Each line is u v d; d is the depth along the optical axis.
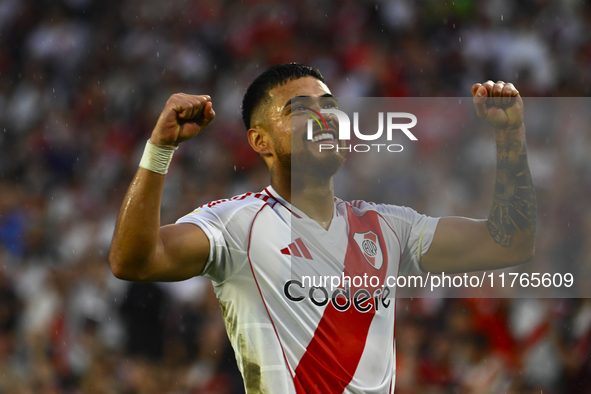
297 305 5.06
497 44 21.52
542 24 21.95
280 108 5.35
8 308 16.28
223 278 5.16
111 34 24.66
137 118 22.91
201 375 14.21
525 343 11.45
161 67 23.44
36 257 18.61
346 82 21.41
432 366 11.26
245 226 5.15
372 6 22.94
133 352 14.52
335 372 4.98
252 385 5.02
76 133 22.98
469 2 22.36
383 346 5.20
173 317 14.65
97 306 15.73
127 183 21.59
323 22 23.31
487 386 11.24
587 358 11.40
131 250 4.46
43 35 24.94
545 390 11.38
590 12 22.25
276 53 23.22
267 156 5.49
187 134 4.51
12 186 21.59
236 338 5.20
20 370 15.24
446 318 11.47
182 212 19.09
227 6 24.34
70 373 14.88
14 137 23.41
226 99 22.34
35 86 24.28
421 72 21.72
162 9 24.67
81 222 19.75
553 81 21.06
